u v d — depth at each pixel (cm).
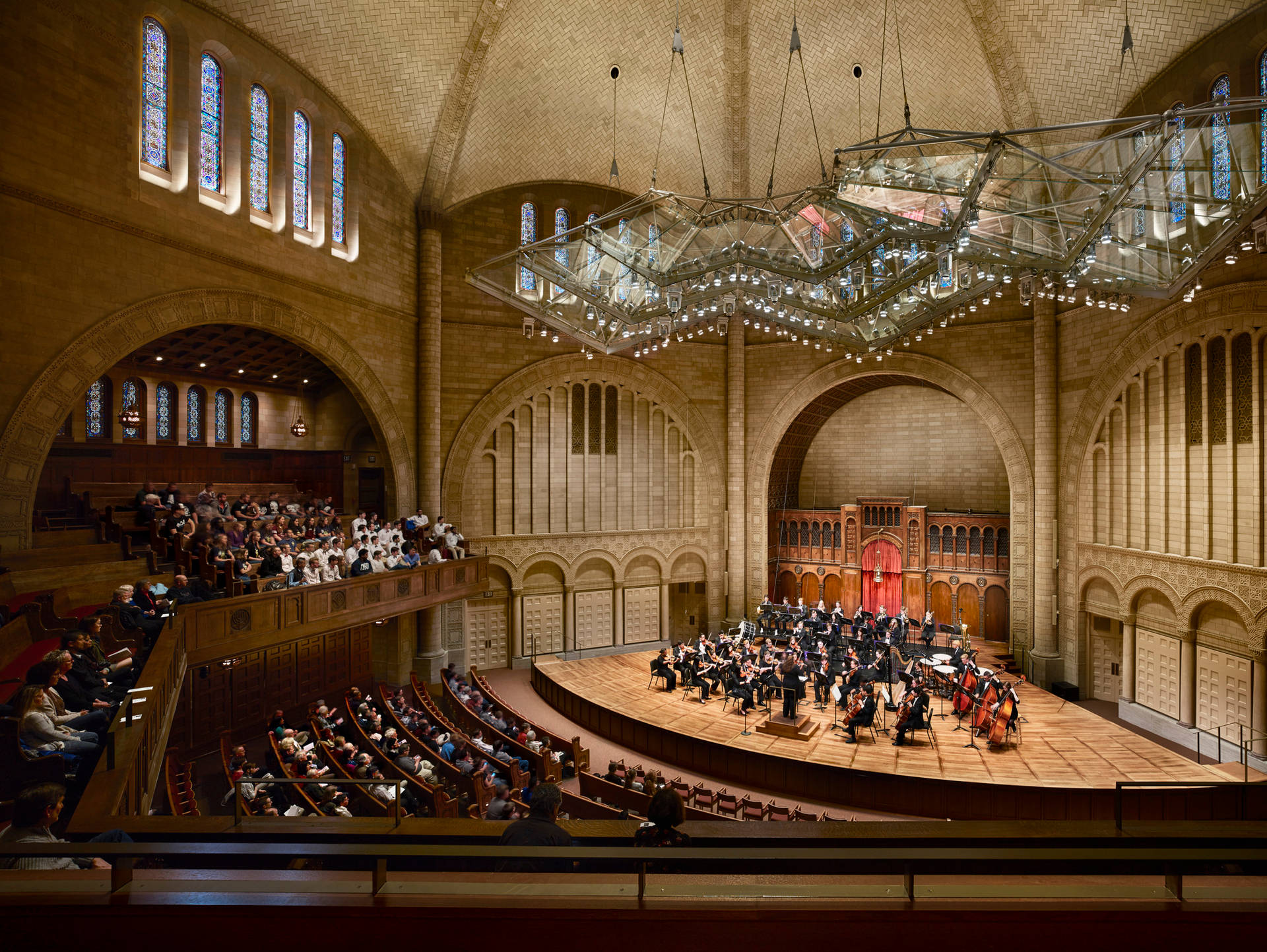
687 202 1883
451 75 2362
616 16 2338
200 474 2606
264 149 2055
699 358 3275
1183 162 1345
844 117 2645
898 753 1925
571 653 3059
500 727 2011
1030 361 2731
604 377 3100
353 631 2564
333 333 2277
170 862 491
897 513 3278
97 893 343
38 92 1434
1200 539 2047
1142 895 339
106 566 1516
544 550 3009
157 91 1731
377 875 345
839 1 2275
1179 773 1744
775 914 324
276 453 2934
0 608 1127
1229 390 1945
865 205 1530
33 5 1420
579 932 322
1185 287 1748
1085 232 1470
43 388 1448
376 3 2030
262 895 341
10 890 348
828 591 3462
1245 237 1487
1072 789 1658
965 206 1385
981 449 3288
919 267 1745
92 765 758
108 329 1577
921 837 379
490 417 2869
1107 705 2459
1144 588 2245
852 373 3077
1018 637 2748
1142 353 2230
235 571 1698
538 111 2597
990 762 1847
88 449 2208
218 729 2020
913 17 2238
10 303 1388
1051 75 2208
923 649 2944
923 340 2933
